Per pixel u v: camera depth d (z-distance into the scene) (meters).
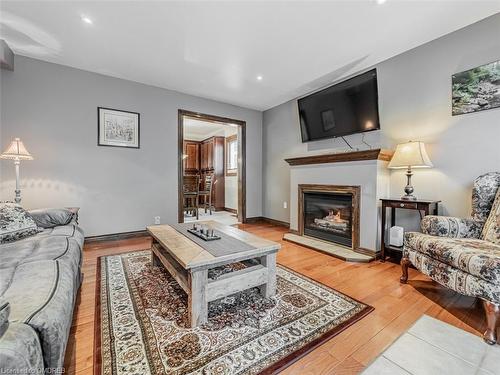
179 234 2.07
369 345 1.29
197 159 8.07
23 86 2.79
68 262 1.34
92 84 3.19
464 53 2.25
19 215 1.80
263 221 5.03
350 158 2.87
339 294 1.85
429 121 2.51
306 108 3.66
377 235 2.66
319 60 2.84
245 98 4.22
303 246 3.16
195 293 1.41
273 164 4.76
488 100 2.12
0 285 0.97
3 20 2.12
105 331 1.37
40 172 2.91
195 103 4.08
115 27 2.22
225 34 2.33
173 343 1.28
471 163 2.23
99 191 3.28
